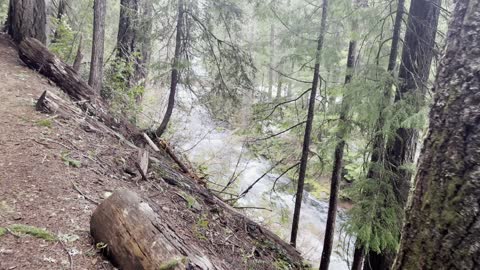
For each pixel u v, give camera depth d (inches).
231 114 385.7
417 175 73.4
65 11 393.4
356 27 230.5
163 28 306.8
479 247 60.5
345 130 234.5
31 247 98.3
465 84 64.0
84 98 237.6
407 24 221.0
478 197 61.1
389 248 210.4
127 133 238.7
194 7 301.1
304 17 278.2
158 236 97.8
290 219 429.7
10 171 132.5
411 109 195.9
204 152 429.7
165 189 187.2
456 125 64.7
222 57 324.2
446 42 69.8
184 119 456.4
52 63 239.6
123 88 314.5
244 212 343.3
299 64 291.0
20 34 279.7
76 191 135.0
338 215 438.3
